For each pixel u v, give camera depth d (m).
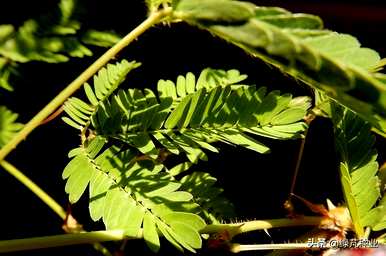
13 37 0.31
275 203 0.43
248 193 0.44
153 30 0.42
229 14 0.28
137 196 0.32
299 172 0.45
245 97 0.34
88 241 0.33
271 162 0.45
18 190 0.41
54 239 0.33
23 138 0.32
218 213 0.37
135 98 0.34
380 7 0.43
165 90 0.36
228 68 0.45
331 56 0.28
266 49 0.28
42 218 0.41
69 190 0.32
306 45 0.27
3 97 0.38
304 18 0.28
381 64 0.34
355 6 0.42
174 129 0.34
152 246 0.31
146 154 0.33
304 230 0.41
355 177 0.34
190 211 0.32
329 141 0.45
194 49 0.43
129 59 0.42
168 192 0.32
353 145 0.34
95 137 0.33
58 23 0.32
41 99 0.39
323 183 0.45
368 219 0.34
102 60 0.32
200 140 0.34
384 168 0.37
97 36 0.32
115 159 0.32
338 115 0.35
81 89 0.40
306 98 0.36
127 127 0.33
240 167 0.44
